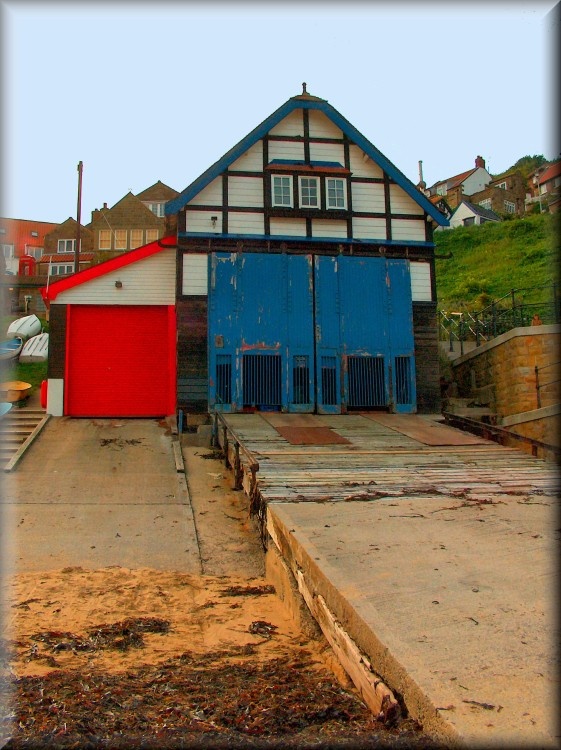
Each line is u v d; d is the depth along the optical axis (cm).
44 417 1509
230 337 1526
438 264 3969
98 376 1600
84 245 4756
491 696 303
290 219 1608
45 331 2634
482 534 605
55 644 480
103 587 646
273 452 1074
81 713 340
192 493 1028
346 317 1574
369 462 1003
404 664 336
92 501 969
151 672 420
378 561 520
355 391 1556
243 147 1589
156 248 1633
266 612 582
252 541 838
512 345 1440
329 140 1655
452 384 1748
